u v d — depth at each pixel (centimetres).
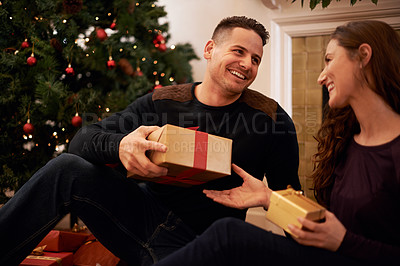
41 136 192
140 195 111
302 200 79
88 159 103
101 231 106
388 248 70
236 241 71
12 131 184
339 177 91
